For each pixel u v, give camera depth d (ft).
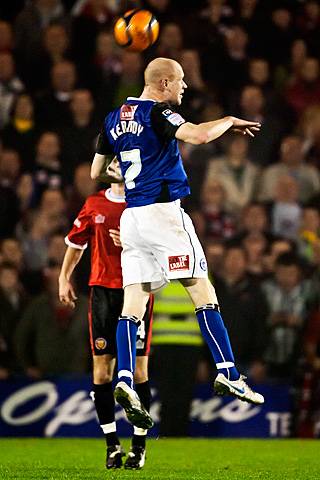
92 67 161.27
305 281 132.77
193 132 63.26
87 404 118.52
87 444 106.32
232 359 65.82
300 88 171.01
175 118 64.85
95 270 74.28
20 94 157.48
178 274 66.08
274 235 145.89
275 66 174.50
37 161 148.36
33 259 140.56
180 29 170.09
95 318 73.72
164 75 68.08
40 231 140.97
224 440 114.73
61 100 153.99
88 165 144.36
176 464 80.07
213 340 65.98
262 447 103.30
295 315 130.72
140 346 72.74
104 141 69.46
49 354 122.52
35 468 74.18
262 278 135.03
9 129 151.12
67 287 76.54
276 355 126.11
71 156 149.07
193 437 119.03
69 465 77.66
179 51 161.89
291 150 155.84
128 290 67.26
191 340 111.96
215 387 65.72
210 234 143.84
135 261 67.26
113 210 74.54
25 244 141.18
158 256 66.64
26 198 144.66
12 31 165.58
